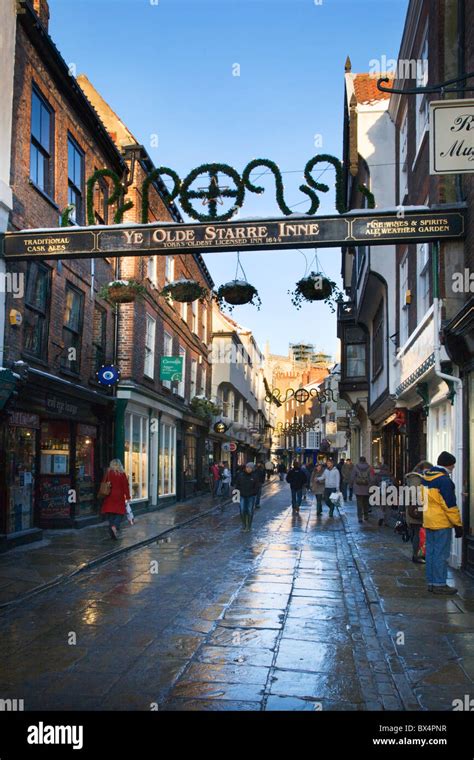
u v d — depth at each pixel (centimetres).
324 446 5216
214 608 760
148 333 2125
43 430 1499
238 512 2169
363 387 2736
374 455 2491
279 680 516
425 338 1134
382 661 559
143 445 2092
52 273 1342
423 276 1297
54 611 745
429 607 742
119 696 480
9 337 1112
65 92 1406
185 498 2742
